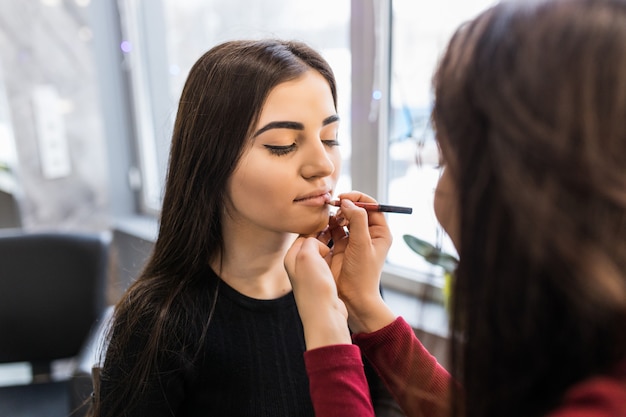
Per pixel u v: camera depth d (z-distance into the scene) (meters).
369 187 1.19
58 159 1.66
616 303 0.31
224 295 0.63
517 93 0.33
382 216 0.62
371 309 0.58
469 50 0.36
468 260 0.36
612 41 0.31
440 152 0.40
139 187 1.95
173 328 0.58
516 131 0.32
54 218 1.69
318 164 0.55
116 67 1.82
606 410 0.31
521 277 0.34
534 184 0.32
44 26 1.55
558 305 0.34
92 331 1.24
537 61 0.32
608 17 0.32
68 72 1.65
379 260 0.60
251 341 0.62
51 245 1.37
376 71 1.09
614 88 0.31
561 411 0.34
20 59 1.51
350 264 0.59
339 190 1.25
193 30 1.63
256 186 0.55
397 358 0.57
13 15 1.46
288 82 0.54
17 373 1.75
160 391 0.58
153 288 0.61
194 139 0.57
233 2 1.45
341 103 1.19
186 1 1.62
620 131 0.31
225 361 0.60
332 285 0.50
